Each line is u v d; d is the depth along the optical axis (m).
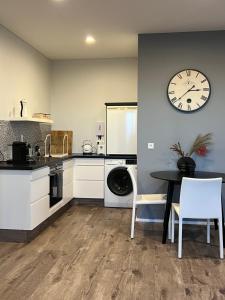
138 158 4.48
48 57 5.78
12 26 4.07
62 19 3.83
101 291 2.53
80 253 3.32
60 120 6.08
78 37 4.54
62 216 4.80
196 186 3.18
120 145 5.48
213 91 4.29
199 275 2.84
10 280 2.70
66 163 5.04
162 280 2.73
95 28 4.15
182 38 4.31
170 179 3.58
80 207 5.39
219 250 3.44
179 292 2.53
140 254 3.31
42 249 3.42
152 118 4.42
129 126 5.44
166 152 4.42
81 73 5.98
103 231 4.08
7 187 3.61
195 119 4.34
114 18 3.79
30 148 4.68
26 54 4.82
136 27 4.11
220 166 4.31
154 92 4.39
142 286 2.62
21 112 4.49
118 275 2.82
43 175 3.97
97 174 5.45
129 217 4.77
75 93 6.02
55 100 6.07
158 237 3.87
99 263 3.07
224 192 4.25
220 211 3.25
